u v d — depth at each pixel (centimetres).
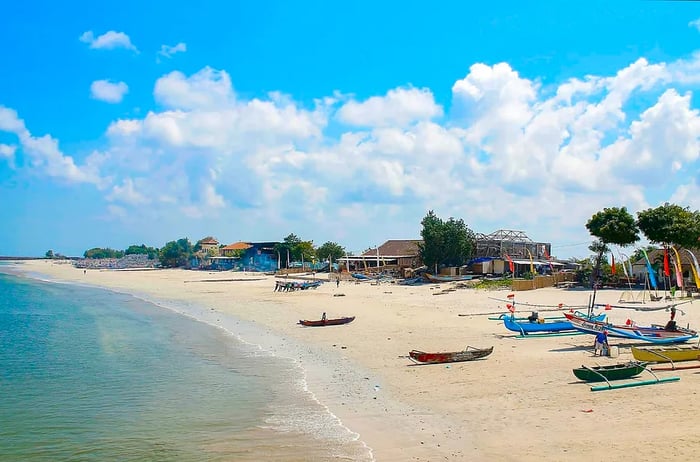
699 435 1395
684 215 5778
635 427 1502
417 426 1678
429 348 2950
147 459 1543
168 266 19812
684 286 5425
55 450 1634
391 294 6406
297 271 11688
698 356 2291
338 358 2802
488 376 2230
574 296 5322
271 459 1484
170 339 3753
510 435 1534
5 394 2280
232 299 6794
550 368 2309
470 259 8475
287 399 2078
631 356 2495
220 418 1883
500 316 4188
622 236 5922
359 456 1467
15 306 6681
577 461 1302
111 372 2694
